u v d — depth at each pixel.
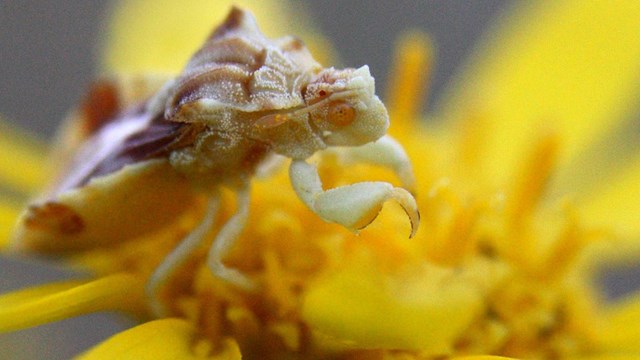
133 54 0.06
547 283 0.05
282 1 0.06
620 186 0.06
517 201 0.05
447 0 0.08
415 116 0.05
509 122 0.06
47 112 0.07
